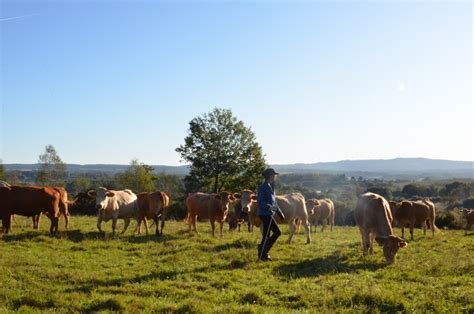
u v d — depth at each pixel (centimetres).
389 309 834
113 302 823
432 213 2312
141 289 936
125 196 1875
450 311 802
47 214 1777
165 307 806
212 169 5466
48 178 8162
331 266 1198
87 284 974
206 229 2267
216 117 5528
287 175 14062
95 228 2034
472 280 1032
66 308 802
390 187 11338
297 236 2027
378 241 1285
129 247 1484
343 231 2602
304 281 1037
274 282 1028
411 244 1764
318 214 2623
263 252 1284
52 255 1296
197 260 1279
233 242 1589
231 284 1001
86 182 8825
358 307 830
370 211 1388
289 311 813
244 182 5459
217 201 1859
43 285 957
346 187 12006
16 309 796
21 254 1282
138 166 7694
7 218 1703
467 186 9706
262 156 5597
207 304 846
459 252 1514
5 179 8644
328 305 854
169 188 8594
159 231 2003
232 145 5531
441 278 1064
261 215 1278
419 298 888
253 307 820
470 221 3141
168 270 1127
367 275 1106
